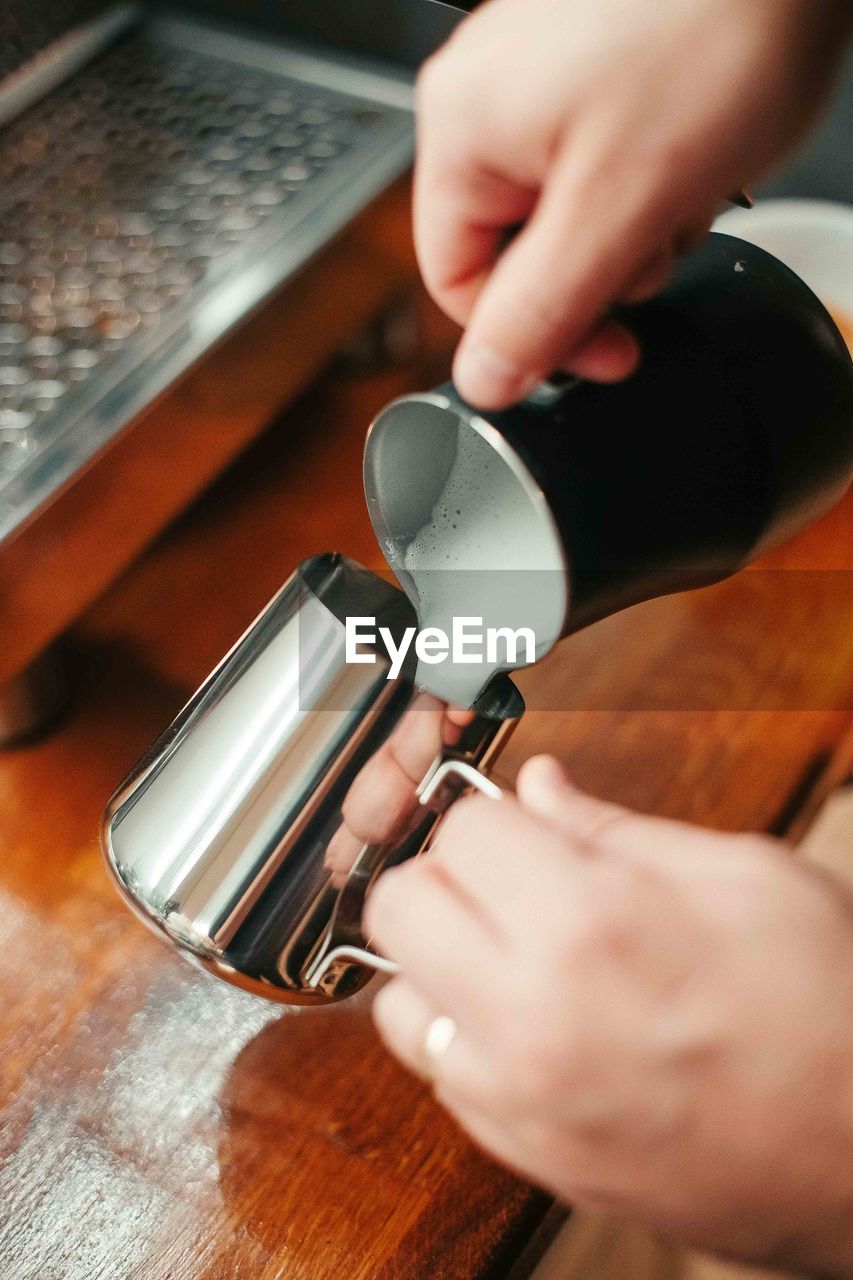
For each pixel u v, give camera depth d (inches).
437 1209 14.9
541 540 10.9
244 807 12.6
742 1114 8.7
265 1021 16.7
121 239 22.7
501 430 10.4
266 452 24.8
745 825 19.1
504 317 10.1
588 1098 8.8
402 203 24.3
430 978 9.4
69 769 19.7
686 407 11.2
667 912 9.0
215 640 21.9
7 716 19.5
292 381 22.5
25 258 22.2
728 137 10.1
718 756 19.9
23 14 25.7
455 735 12.3
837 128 29.3
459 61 10.7
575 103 10.0
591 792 19.4
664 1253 21.9
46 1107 15.7
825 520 23.1
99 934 17.6
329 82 25.6
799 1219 9.1
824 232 25.1
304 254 22.0
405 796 12.5
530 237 10.2
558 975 8.8
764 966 8.8
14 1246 14.4
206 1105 15.8
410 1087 16.1
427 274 12.2
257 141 24.8
